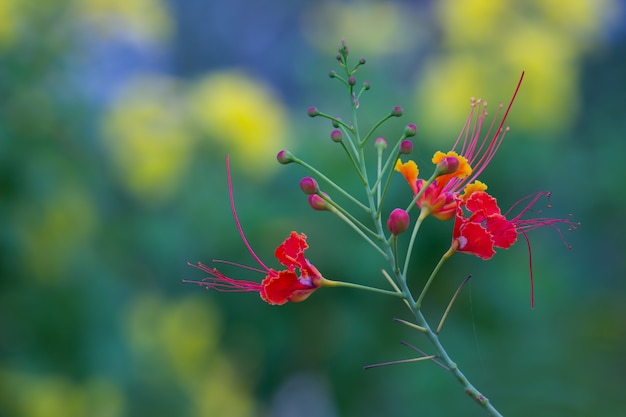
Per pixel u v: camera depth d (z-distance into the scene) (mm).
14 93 7387
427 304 8406
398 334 8516
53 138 7484
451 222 8055
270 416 10727
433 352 8117
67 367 7566
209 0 16812
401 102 8797
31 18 7520
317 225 8453
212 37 16828
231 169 8922
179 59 16578
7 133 7172
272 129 8930
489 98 8703
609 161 9406
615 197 9180
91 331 7605
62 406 7543
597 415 7312
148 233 8383
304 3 16656
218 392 9375
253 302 9070
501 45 8898
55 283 7484
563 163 9000
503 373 7641
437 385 7723
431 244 8117
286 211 8633
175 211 8742
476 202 3947
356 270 8203
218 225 8680
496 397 7562
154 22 8641
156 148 8625
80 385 7609
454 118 8547
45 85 7531
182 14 16656
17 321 7449
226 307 9094
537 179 8688
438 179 4043
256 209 8625
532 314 8297
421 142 8516
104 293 7691
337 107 8844
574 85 9047
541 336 8000
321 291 8742
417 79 9734
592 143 10047
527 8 9094
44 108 7441
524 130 8625
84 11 7922
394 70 9453
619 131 10375
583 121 10867
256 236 8688
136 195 8641
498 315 8258
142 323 8672
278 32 16906
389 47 9234
